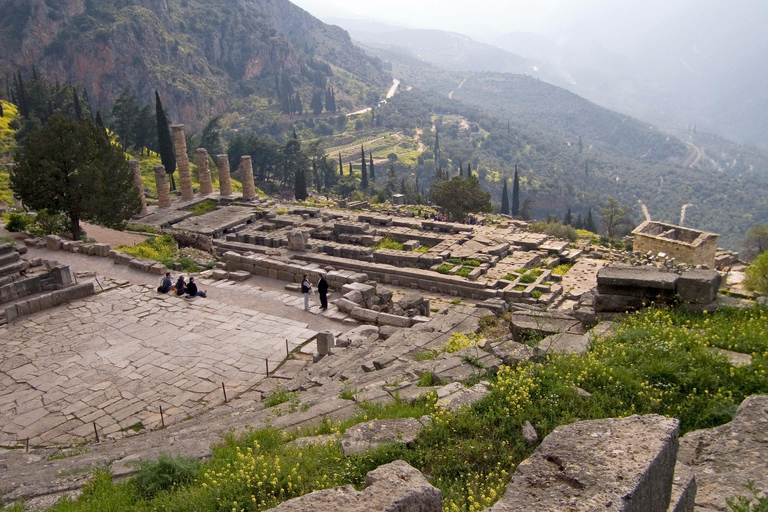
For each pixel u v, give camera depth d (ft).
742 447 21.56
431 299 110.01
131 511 27.17
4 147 258.78
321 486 25.44
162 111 266.77
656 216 649.61
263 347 61.93
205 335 64.95
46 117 318.04
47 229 111.75
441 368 39.58
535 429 28.81
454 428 29.35
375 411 34.04
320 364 54.24
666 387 31.01
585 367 33.50
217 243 138.41
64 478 33.14
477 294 110.42
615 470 17.31
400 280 118.21
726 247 534.78
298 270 85.97
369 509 17.44
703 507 19.17
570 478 17.57
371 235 151.94
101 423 46.88
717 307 42.70
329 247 132.57
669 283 43.24
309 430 33.35
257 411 42.78
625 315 44.60
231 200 195.72
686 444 23.34
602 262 134.82
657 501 17.72
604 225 361.71
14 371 55.93
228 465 28.58
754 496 18.72
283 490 25.77
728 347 34.88
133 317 69.87
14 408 49.42
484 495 24.26
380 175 624.18
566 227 223.30
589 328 46.01
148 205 196.03
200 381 54.03
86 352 60.13
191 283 76.95
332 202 251.80
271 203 200.34
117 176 117.39
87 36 609.01
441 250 133.69
